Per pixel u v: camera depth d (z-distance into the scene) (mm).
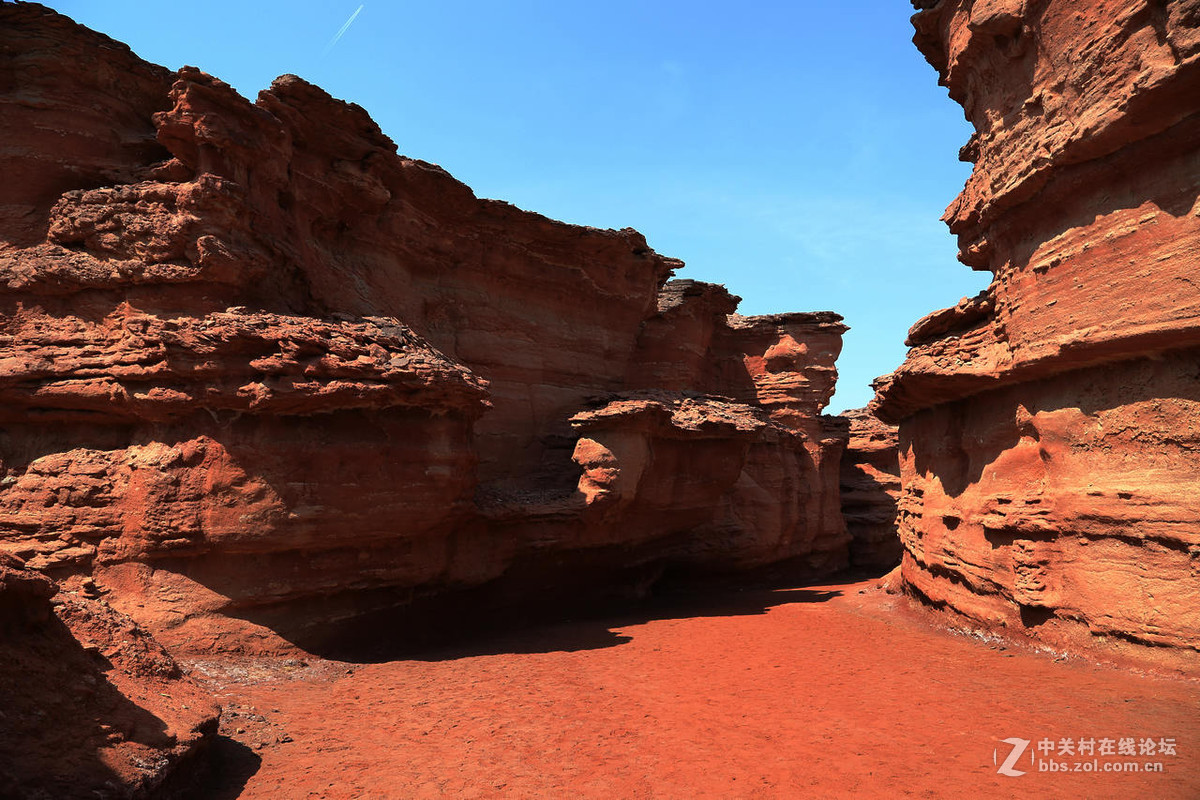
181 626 14352
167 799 7566
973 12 16734
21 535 14820
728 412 29609
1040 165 14852
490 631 20969
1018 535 16359
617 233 29016
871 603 25453
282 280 17344
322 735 10703
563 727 11398
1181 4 11508
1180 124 12219
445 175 23422
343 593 16562
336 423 15875
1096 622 13945
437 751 10203
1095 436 14445
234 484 14750
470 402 18047
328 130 19578
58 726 6934
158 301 15273
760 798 8633
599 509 23219
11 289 15719
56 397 15312
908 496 24828
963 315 19281
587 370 29500
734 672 15281
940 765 9422
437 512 17234
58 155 16406
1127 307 13188
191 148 15453
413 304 23625
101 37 16703
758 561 35125
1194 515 12266
